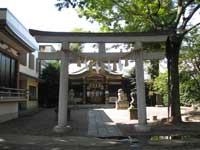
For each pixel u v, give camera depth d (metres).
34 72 42.09
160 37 18.34
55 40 18.16
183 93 30.17
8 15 20.38
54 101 46.31
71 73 51.34
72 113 32.97
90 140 15.32
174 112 21.56
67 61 18.36
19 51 28.94
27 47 27.02
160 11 22.36
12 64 27.70
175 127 19.70
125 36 18.30
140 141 15.13
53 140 15.23
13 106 26.69
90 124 22.22
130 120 24.97
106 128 19.92
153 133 17.61
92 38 18.20
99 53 18.72
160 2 22.58
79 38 18.19
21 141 14.85
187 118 24.53
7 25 20.25
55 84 46.62
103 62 19.23
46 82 46.34
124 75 51.16
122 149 13.13
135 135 16.97
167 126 20.14
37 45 30.62
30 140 15.16
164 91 33.16
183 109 31.70
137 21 22.81
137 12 22.28
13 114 26.61
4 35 22.16
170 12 22.58
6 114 24.64
